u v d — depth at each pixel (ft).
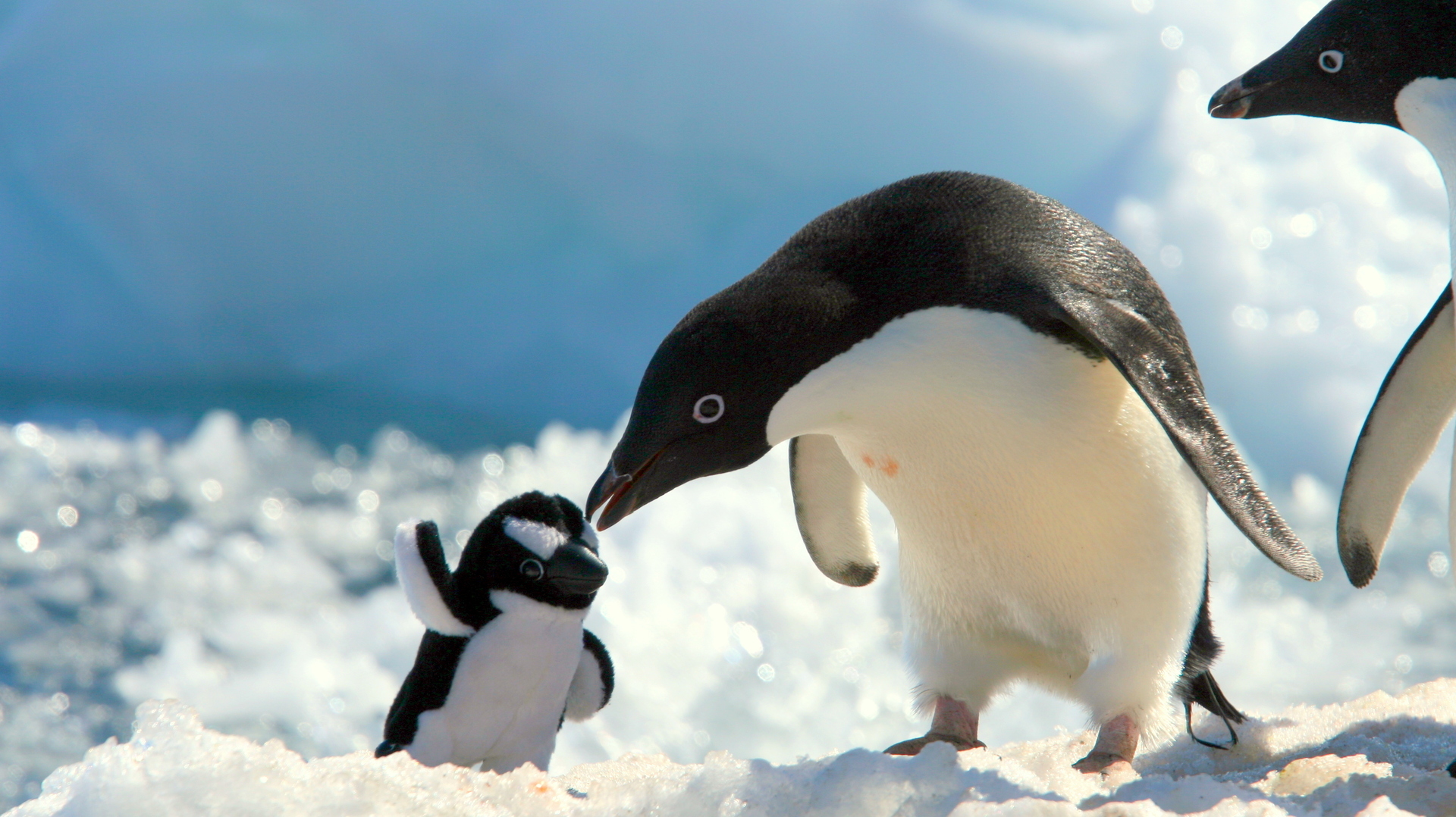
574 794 11.84
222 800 9.81
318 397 65.46
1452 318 15.83
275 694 35.14
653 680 36.50
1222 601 44.29
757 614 39.19
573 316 67.10
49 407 61.72
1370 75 16.19
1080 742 17.44
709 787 10.57
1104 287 14.55
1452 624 42.19
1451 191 15.07
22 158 64.34
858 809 10.11
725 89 64.64
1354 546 17.71
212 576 42.55
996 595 15.34
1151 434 14.38
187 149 64.39
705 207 66.74
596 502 14.90
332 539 46.44
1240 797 10.43
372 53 64.18
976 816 9.60
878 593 40.29
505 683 13.61
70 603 39.73
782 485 43.14
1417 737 16.25
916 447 14.73
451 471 55.31
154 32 64.08
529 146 65.41
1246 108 17.24
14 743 31.48
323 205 65.72
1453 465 13.00
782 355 14.42
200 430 56.18
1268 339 56.49
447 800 10.44
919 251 14.51
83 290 65.46
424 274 67.41
